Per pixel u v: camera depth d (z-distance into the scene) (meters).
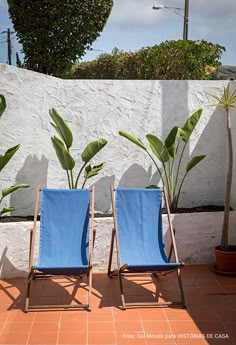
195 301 4.39
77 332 3.71
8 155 4.85
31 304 4.26
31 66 8.44
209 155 6.14
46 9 7.86
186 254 5.48
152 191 4.93
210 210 5.91
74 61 8.39
